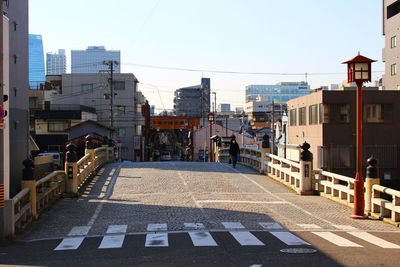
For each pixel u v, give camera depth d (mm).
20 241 10117
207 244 9258
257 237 10109
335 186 15930
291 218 12883
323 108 34812
